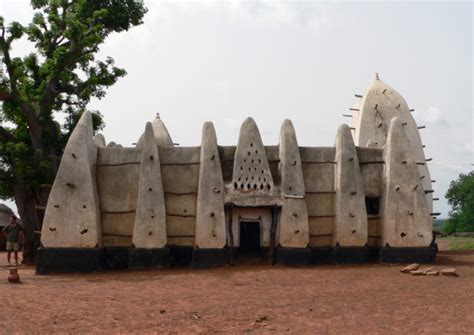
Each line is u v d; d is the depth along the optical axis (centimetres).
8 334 824
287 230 1817
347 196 1872
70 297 1180
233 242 1831
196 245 1783
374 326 881
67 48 2175
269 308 1042
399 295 1187
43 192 2088
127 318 948
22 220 2091
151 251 1772
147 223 1780
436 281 1410
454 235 4806
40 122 2112
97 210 1792
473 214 6575
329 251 1900
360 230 1858
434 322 908
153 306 1068
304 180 1928
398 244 1853
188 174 1892
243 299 1152
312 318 947
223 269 1739
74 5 2252
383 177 1944
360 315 971
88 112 1859
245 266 1800
